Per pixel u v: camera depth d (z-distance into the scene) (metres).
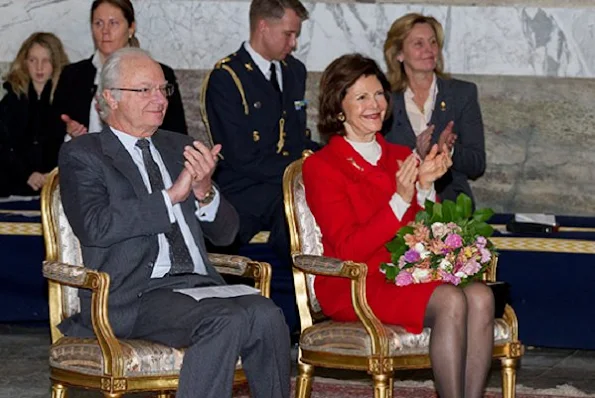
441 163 6.38
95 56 8.91
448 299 6.00
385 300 6.24
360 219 6.48
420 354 6.17
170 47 9.94
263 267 6.17
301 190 6.65
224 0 9.88
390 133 8.59
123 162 5.99
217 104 8.23
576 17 9.59
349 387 7.58
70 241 6.13
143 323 5.88
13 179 9.33
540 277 8.08
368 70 6.54
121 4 8.60
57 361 5.86
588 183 9.70
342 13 9.79
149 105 6.00
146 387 5.65
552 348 8.94
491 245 6.38
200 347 5.60
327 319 6.67
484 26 9.68
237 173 8.24
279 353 5.78
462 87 8.77
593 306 8.03
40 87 9.43
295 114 8.44
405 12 9.74
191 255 6.11
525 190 9.77
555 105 9.68
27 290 8.66
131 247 5.96
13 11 9.95
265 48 8.30
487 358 6.15
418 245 6.17
